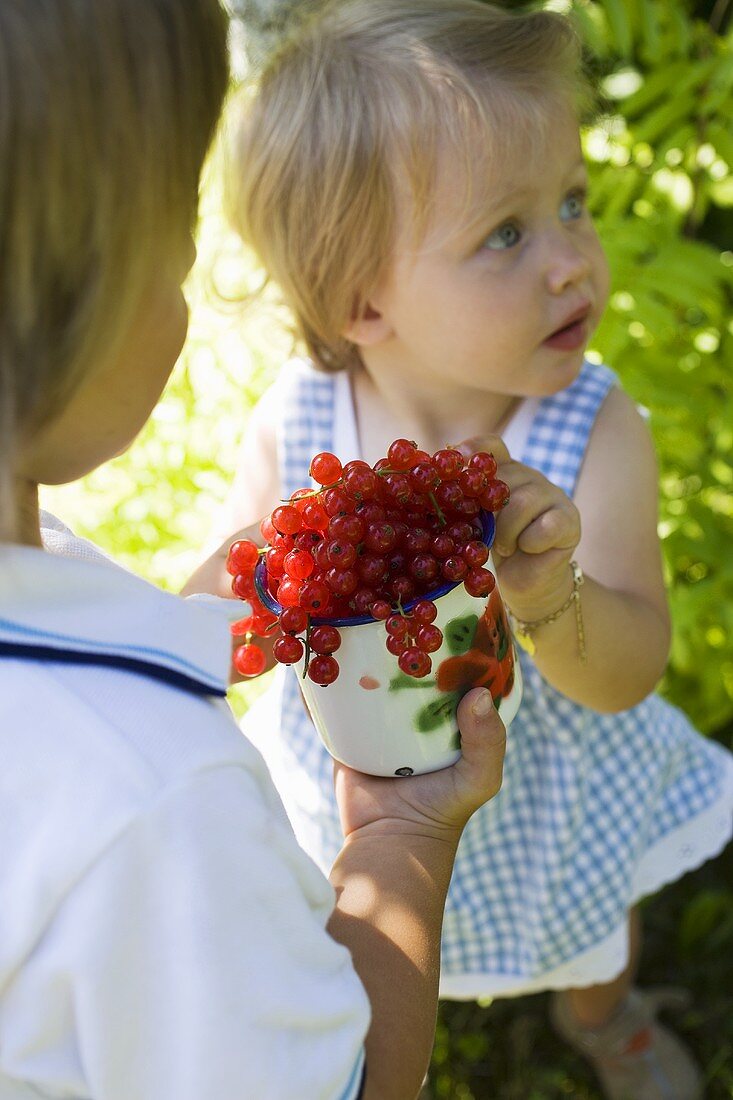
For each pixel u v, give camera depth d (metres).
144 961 0.60
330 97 1.17
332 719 0.88
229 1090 0.60
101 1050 0.60
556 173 1.14
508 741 1.29
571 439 1.26
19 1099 0.64
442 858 0.86
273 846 0.66
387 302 1.22
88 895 0.59
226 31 0.63
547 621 1.04
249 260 1.50
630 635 1.13
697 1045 1.84
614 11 1.72
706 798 1.46
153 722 0.63
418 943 0.80
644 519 1.25
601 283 1.21
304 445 1.36
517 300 1.15
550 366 1.19
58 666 0.63
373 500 0.84
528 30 1.16
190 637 0.68
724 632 1.90
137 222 0.57
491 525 0.87
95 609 0.65
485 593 0.81
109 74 0.55
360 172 1.16
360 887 0.83
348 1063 0.66
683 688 1.97
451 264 1.16
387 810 0.88
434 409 1.31
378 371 1.31
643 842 1.41
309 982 0.65
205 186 1.34
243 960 0.61
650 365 1.78
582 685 1.13
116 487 1.75
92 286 0.57
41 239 0.55
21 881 0.59
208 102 0.62
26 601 0.63
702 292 1.78
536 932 1.34
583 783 1.33
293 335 1.40
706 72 1.79
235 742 0.66
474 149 1.11
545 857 1.32
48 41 0.54
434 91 1.11
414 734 0.86
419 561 0.80
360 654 0.82
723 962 1.94
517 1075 1.80
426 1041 0.77
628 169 1.84
